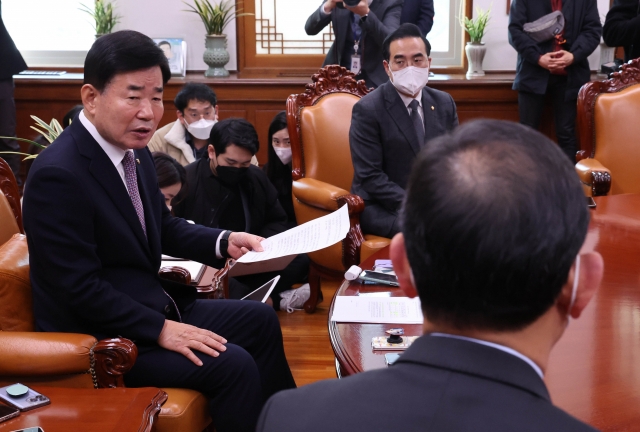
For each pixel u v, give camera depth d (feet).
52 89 17.39
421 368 2.15
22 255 6.43
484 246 2.04
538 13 15.87
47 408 5.11
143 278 6.45
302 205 11.51
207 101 12.30
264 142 17.65
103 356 5.57
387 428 2.03
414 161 2.26
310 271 11.82
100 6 17.81
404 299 5.80
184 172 9.32
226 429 6.09
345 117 12.05
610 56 17.83
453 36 18.94
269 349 7.06
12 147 16.55
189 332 6.20
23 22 19.06
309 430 2.12
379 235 10.74
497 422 1.97
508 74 18.33
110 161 6.16
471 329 2.17
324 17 15.30
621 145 12.15
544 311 2.15
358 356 4.75
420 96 11.06
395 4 15.03
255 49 18.67
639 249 6.82
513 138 2.15
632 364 4.37
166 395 5.40
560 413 2.01
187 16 18.33
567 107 16.20
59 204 5.76
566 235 2.06
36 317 6.14
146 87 5.92
